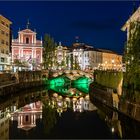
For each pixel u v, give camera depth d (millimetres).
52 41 138750
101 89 71312
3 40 111250
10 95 80625
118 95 54344
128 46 49906
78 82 137250
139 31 47812
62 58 172125
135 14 68812
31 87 109625
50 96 89062
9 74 88938
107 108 61844
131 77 48625
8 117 53125
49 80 130125
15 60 126938
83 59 188000
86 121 49156
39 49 136500
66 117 53125
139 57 47406
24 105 68625
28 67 132125
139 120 41969
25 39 135250
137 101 44094
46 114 56500
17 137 38750
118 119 50781
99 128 43906
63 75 133375
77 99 82062
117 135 39688
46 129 43062
